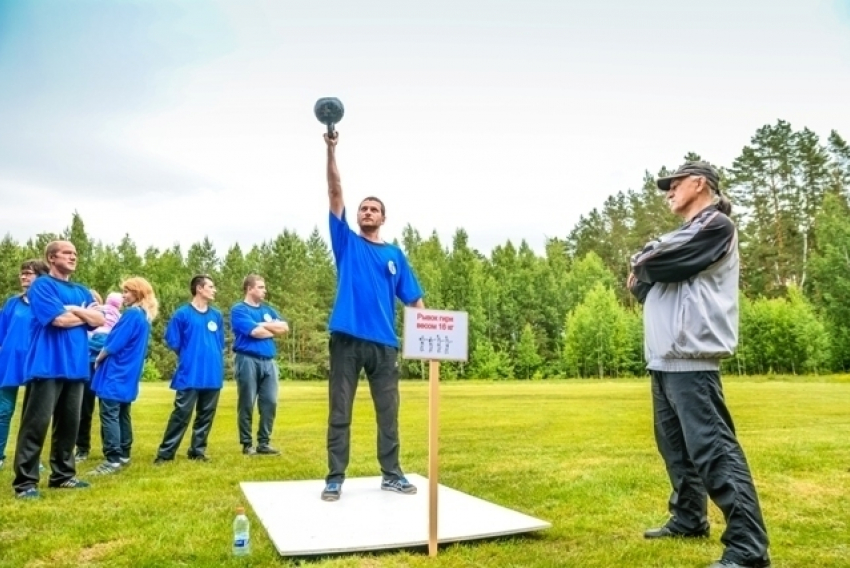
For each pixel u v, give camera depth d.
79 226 52.03
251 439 7.04
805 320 40.84
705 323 3.08
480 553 3.25
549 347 52.34
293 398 20.14
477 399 18.48
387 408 4.56
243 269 50.06
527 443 7.62
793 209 52.03
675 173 3.45
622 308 49.41
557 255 62.78
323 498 4.23
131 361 6.00
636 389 26.19
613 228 62.91
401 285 4.75
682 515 3.56
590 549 3.33
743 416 10.91
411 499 4.26
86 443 6.77
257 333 6.90
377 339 4.44
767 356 41.09
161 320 43.03
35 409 4.72
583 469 5.59
